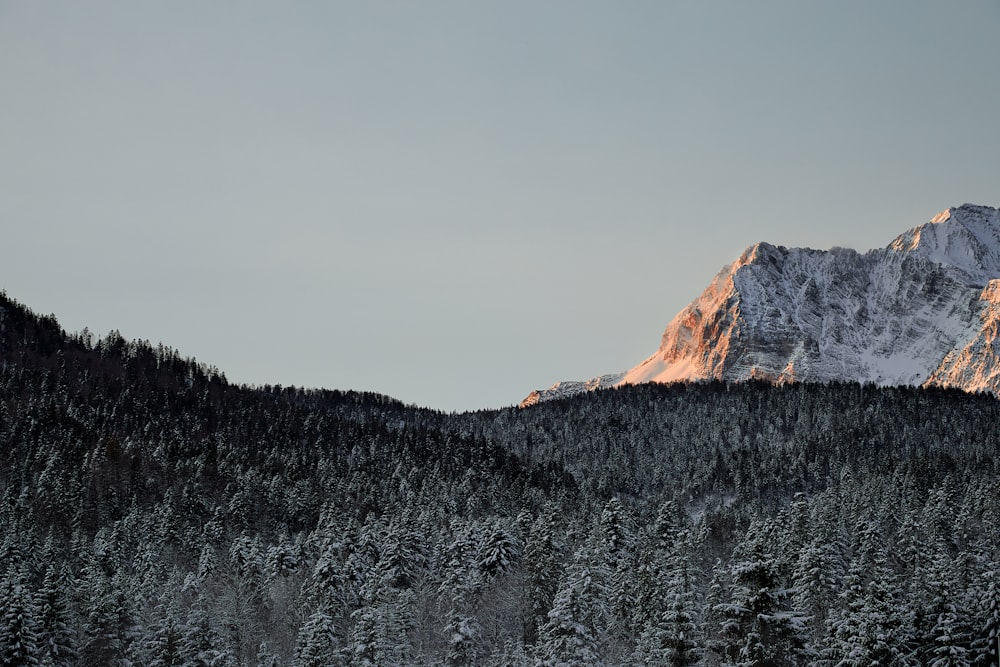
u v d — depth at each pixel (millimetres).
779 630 112688
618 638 157875
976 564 166125
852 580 137750
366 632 150000
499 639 176750
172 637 153375
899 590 141625
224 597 189625
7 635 142250
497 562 197375
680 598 122188
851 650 124062
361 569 197875
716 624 124562
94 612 163125
